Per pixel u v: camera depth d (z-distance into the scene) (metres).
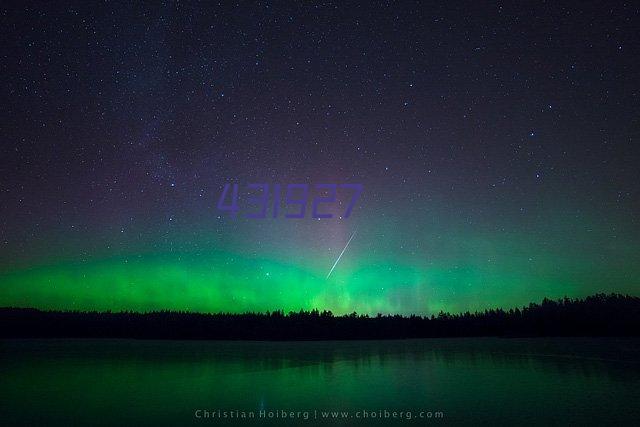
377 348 31.73
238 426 9.47
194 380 15.99
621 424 9.45
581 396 12.48
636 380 15.30
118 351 28.56
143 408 11.17
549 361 21.41
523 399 12.11
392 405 11.44
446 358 23.73
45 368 19.62
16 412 10.79
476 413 10.53
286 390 13.74
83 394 13.15
